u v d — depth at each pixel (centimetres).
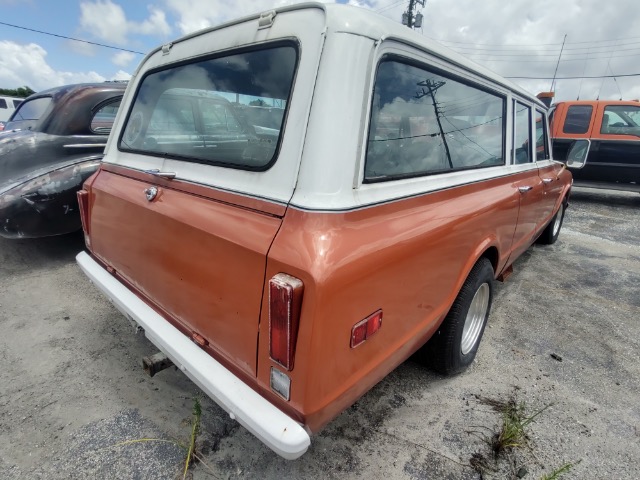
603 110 848
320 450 211
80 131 436
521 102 327
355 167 148
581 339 326
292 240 134
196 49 205
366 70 150
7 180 399
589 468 205
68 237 512
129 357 283
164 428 222
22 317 331
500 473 201
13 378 259
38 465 198
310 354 129
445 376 270
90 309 347
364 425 228
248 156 165
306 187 140
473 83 240
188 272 175
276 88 158
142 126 238
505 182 291
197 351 174
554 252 553
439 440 219
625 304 393
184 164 194
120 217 222
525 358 297
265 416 140
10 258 448
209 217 163
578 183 902
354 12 151
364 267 141
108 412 232
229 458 204
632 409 248
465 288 244
